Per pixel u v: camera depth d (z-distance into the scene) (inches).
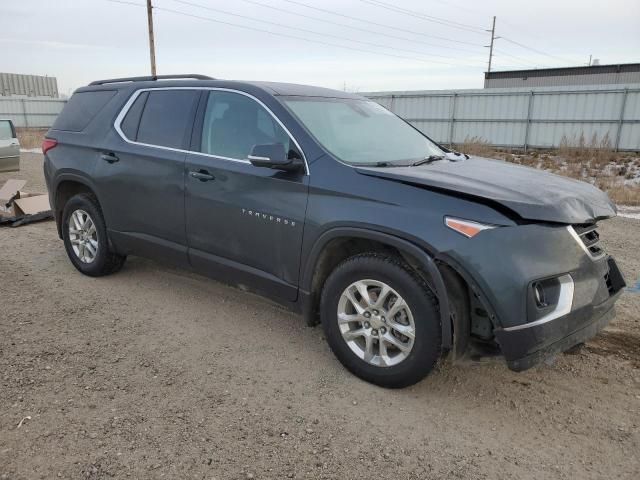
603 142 765.9
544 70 1498.5
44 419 115.7
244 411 121.3
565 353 150.7
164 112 178.4
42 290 194.2
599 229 316.5
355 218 125.7
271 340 158.2
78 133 205.3
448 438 113.6
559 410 124.4
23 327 162.1
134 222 183.8
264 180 144.9
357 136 154.3
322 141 141.9
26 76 2466.8
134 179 179.8
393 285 122.6
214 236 159.6
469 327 123.0
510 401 127.9
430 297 118.6
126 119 189.6
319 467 103.3
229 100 161.3
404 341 125.8
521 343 111.0
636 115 787.4
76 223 208.7
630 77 1391.5
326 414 121.0
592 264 121.6
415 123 1007.6
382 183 126.2
